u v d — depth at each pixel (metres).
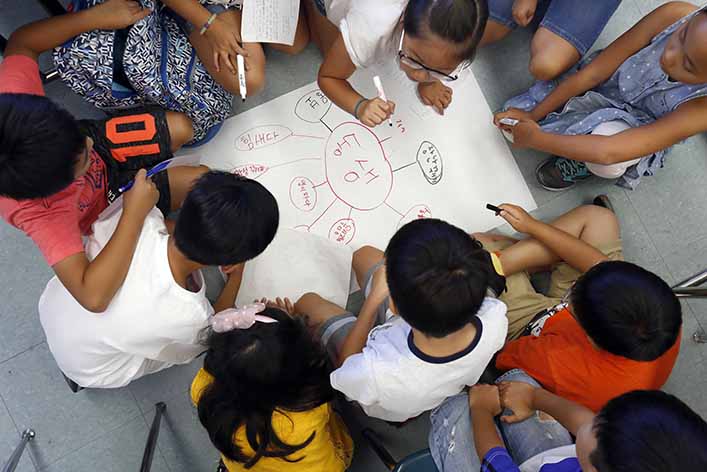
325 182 1.39
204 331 1.04
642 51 1.20
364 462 1.35
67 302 1.06
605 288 0.92
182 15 1.19
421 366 0.92
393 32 1.07
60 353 1.09
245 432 0.97
